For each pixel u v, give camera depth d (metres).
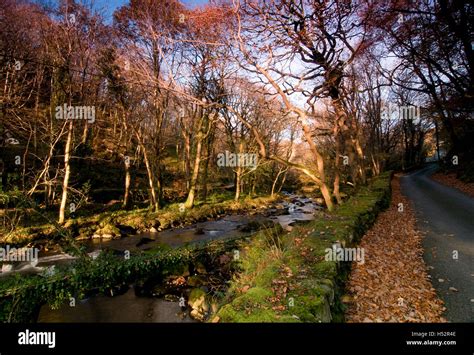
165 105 19.42
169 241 13.69
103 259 8.78
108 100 19.83
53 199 17.22
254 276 5.21
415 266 6.36
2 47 14.91
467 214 11.26
